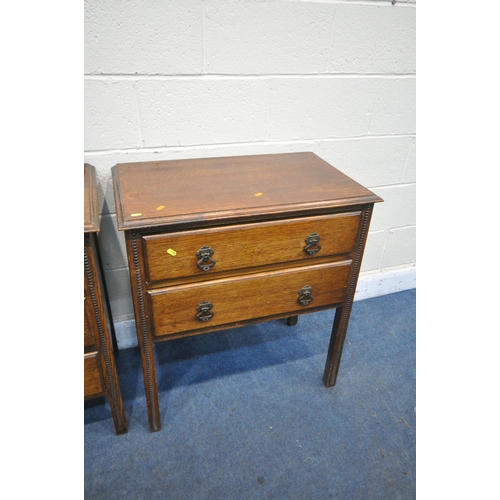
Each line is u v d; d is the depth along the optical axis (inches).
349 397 48.5
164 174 40.4
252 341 57.3
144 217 31.1
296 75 46.1
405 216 63.2
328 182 40.1
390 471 40.0
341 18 44.4
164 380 49.9
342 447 42.3
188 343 56.5
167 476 38.8
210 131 45.9
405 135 55.7
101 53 38.2
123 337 54.9
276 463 40.3
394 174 58.6
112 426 43.8
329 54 46.1
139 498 36.8
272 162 45.6
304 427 44.4
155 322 35.9
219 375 51.1
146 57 39.6
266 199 35.3
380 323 61.9
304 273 39.0
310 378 51.1
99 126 41.6
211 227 33.0
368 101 51.2
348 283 41.8
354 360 54.4
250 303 38.5
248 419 45.1
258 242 35.2
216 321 38.2
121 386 49.1
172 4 37.8
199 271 34.6
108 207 46.1
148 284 34.0
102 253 48.8
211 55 41.6
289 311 41.0
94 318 34.3
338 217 37.0
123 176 39.4
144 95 41.4
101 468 39.3
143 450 41.2
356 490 38.1
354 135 53.1
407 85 51.8
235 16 40.3
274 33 42.7
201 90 43.1
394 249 66.1
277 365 53.1
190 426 44.0
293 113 48.4
